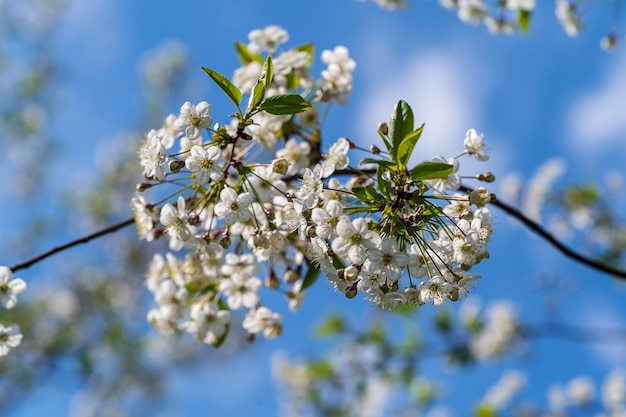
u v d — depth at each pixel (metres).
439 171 0.88
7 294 0.99
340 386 2.05
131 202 0.99
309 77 1.06
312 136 1.04
